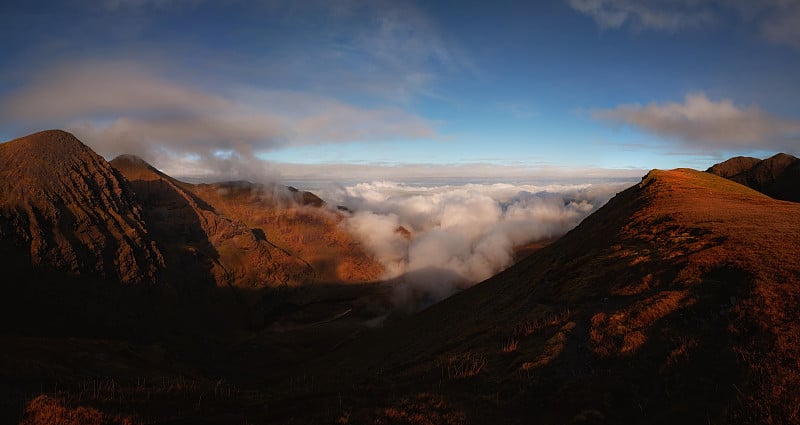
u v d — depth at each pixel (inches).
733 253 984.3
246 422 693.9
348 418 659.4
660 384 619.5
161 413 737.6
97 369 1897.1
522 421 642.8
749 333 633.6
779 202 1961.1
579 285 1293.1
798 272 773.9
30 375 1143.6
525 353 917.8
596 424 574.9
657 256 1218.0
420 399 738.8
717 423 477.1
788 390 474.0
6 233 6638.8
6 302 5890.8
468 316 2090.3
